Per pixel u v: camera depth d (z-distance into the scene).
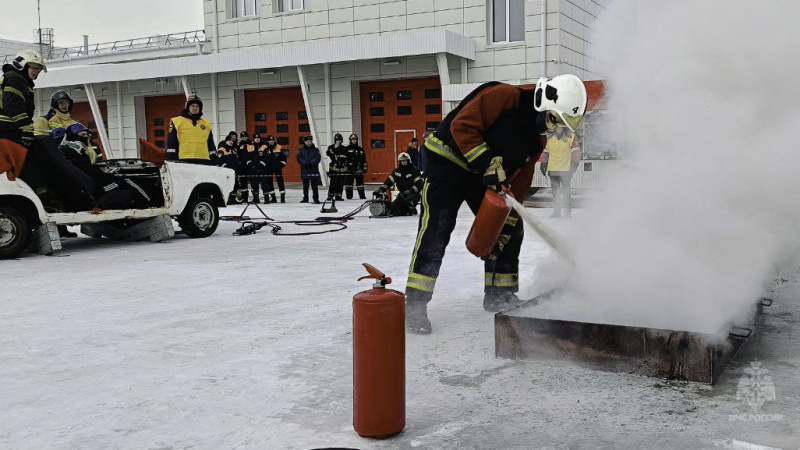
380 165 21.02
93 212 7.78
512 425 2.46
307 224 10.44
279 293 5.04
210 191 9.22
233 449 2.31
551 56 17.62
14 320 4.29
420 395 2.79
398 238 8.38
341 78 20.80
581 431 2.38
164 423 2.55
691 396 2.68
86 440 2.40
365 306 2.34
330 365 3.24
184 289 5.29
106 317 4.34
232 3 22.56
